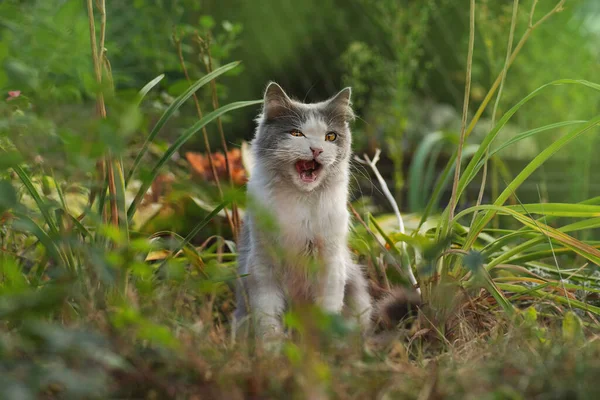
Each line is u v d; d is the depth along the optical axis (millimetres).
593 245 4047
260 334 3701
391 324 3912
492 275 4230
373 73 8320
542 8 7812
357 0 8609
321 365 2363
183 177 6059
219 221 5316
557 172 7641
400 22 7637
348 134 4402
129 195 5574
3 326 2787
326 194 4082
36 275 3512
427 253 3215
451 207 3803
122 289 3018
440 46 9188
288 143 4094
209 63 4883
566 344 2842
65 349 2094
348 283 4285
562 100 7551
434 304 3727
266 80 9719
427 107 9656
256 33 9656
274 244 3941
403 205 7934
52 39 3809
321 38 9609
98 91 2553
